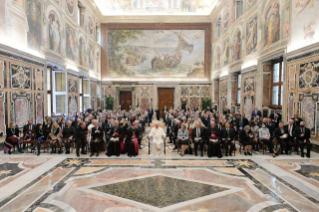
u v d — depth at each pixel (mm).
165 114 18031
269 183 5570
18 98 9359
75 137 8453
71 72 14938
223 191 5098
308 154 7965
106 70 23828
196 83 23531
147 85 23812
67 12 14594
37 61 10711
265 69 12094
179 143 8586
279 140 8562
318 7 7883
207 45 23234
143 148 9977
